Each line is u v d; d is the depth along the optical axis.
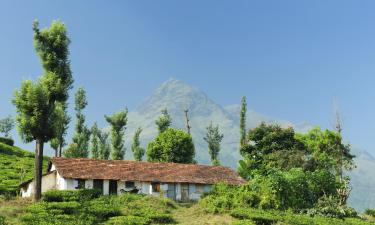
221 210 52.59
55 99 56.38
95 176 64.12
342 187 64.44
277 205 55.62
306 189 58.34
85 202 52.00
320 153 77.81
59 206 48.62
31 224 40.62
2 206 49.94
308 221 48.47
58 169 64.06
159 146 92.31
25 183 65.50
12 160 100.88
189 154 92.56
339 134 79.50
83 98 107.69
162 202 56.62
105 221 46.69
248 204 54.78
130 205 53.38
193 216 51.84
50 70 56.44
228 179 72.81
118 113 102.81
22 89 54.78
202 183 69.44
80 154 103.38
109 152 106.38
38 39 56.25
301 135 83.56
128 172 67.62
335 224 48.38
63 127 103.19
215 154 107.38
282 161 75.12
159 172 69.81
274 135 80.88
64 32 57.22
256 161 80.06
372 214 63.69
